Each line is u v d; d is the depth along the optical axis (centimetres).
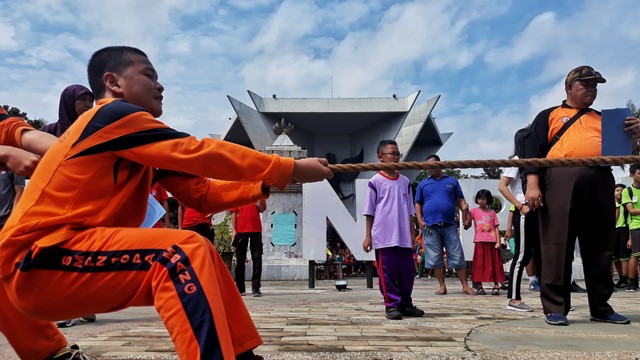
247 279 1198
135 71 213
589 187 416
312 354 305
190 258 173
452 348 325
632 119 375
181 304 166
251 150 198
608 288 436
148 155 187
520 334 378
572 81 426
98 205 187
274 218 1217
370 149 4250
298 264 1207
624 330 396
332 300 674
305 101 3997
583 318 468
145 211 211
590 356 297
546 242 429
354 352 312
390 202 485
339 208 960
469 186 1070
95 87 216
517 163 288
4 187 456
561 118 427
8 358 305
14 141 226
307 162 213
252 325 205
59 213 181
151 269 173
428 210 751
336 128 4356
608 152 382
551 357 296
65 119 398
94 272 174
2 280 181
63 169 185
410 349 322
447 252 757
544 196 433
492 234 759
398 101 4006
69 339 365
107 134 186
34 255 173
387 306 471
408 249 484
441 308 559
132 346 335
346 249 1566
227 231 1130
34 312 182
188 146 189
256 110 3969
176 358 297
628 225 895
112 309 184
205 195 232
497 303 615
